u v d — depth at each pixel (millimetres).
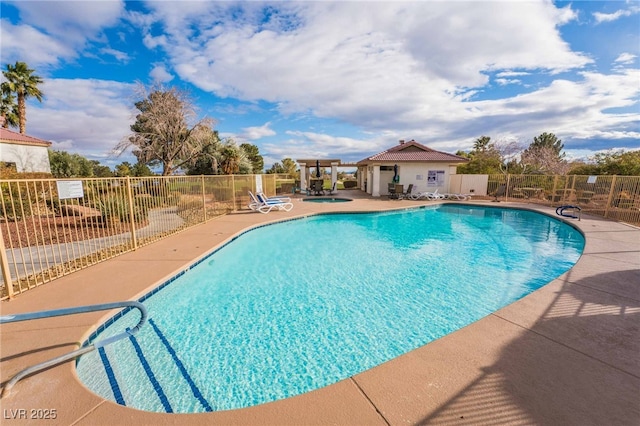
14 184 8742
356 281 5785
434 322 4273
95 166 30766
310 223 11875
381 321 4309
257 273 6180
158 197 8539
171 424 1938
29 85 24766
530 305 3686
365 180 25562
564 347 2773
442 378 2367
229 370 3264
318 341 3811
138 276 4902
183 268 5449
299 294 5188
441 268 6535
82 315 3514
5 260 3850
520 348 2762
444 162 19750
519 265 6758
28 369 2365
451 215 13922
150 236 7805
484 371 2438
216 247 7012
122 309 3842
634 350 2719
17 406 2094
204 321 4277
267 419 1977
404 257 7355
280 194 23641
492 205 15266
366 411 2033
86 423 1955
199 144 22656
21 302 3871
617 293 4055
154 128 20766
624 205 10711
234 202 13344
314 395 2209
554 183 14906
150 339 3771
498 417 1949
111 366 3180
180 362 3365
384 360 3461
